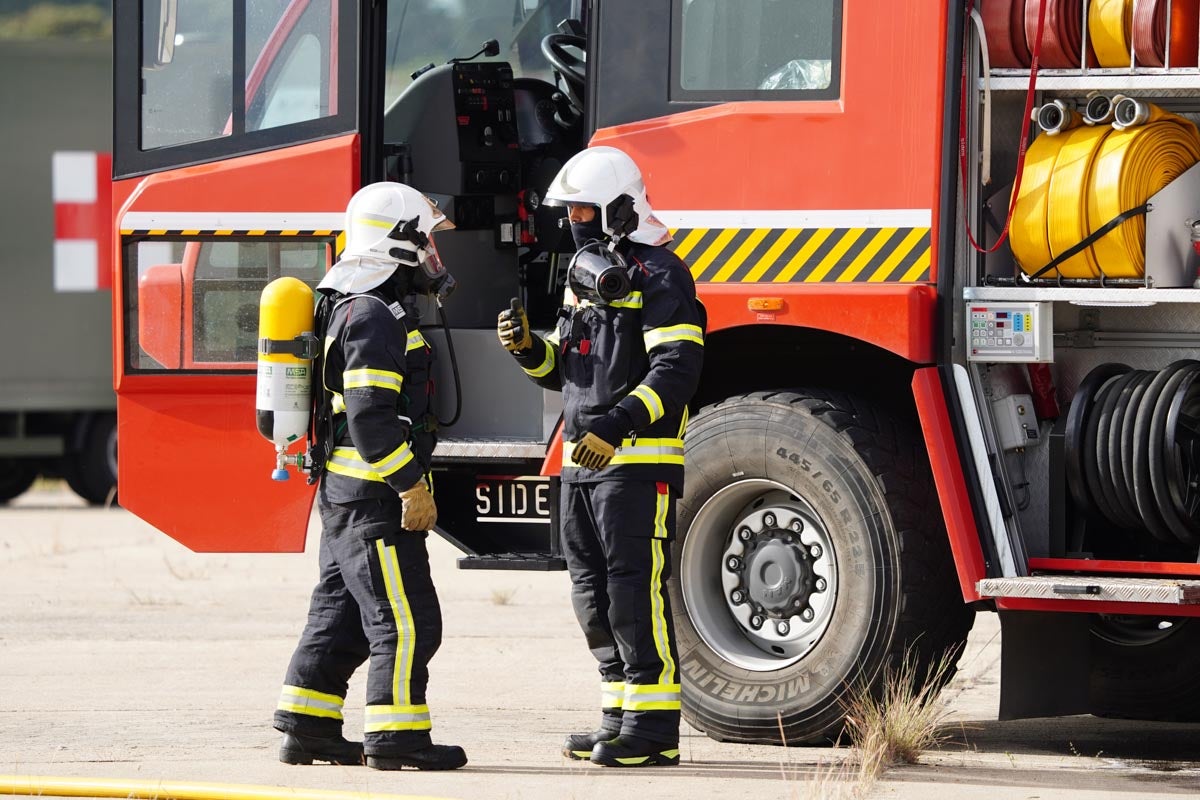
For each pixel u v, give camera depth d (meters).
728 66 19.30
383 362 17.20
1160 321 18.88
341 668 18.27
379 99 21.12
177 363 21.11
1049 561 18.28
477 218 22.98
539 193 23.48
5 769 18.08
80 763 18.39
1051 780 17.67
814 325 18.48
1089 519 18.53
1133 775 18.03
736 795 16.58
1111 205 17.84
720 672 19.75
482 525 21.50
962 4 18.36
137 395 21.27
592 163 17.48
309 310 17.86
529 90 24.06
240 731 20.31
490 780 17.33
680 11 19.48
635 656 17.73
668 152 19.38
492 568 20.44
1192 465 17.91
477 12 24.30
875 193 18.55
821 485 19.08
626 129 19.59
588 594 18.20
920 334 18.14
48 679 24.52
